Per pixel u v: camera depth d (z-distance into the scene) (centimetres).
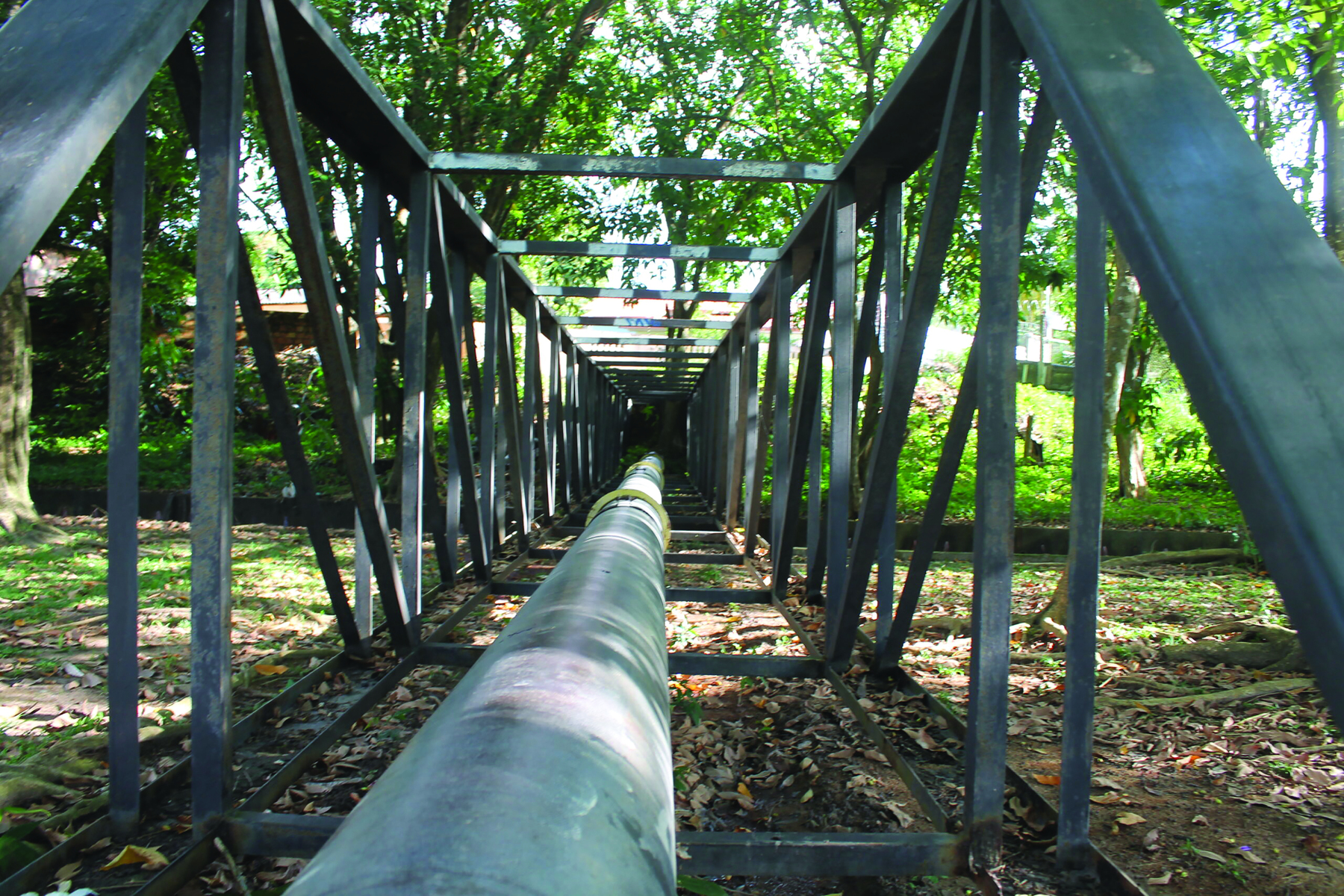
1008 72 245
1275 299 124
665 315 2033
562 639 174
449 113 1132
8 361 925
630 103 1212
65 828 269
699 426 1702
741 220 1343
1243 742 397
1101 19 183
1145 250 139
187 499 1171
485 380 706
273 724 371
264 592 664
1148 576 910
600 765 121
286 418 369
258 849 255
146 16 196
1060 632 584
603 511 515
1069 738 264
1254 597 768
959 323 1641
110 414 250
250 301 325
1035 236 1155
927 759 353
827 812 320
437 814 99
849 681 443
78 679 426
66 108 170
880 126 378
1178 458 1562
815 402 570
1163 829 304
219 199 244
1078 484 260
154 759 334
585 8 1171
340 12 995
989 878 251
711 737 394
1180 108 158
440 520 625
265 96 279
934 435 1903
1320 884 265
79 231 1442
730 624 616
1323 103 646
